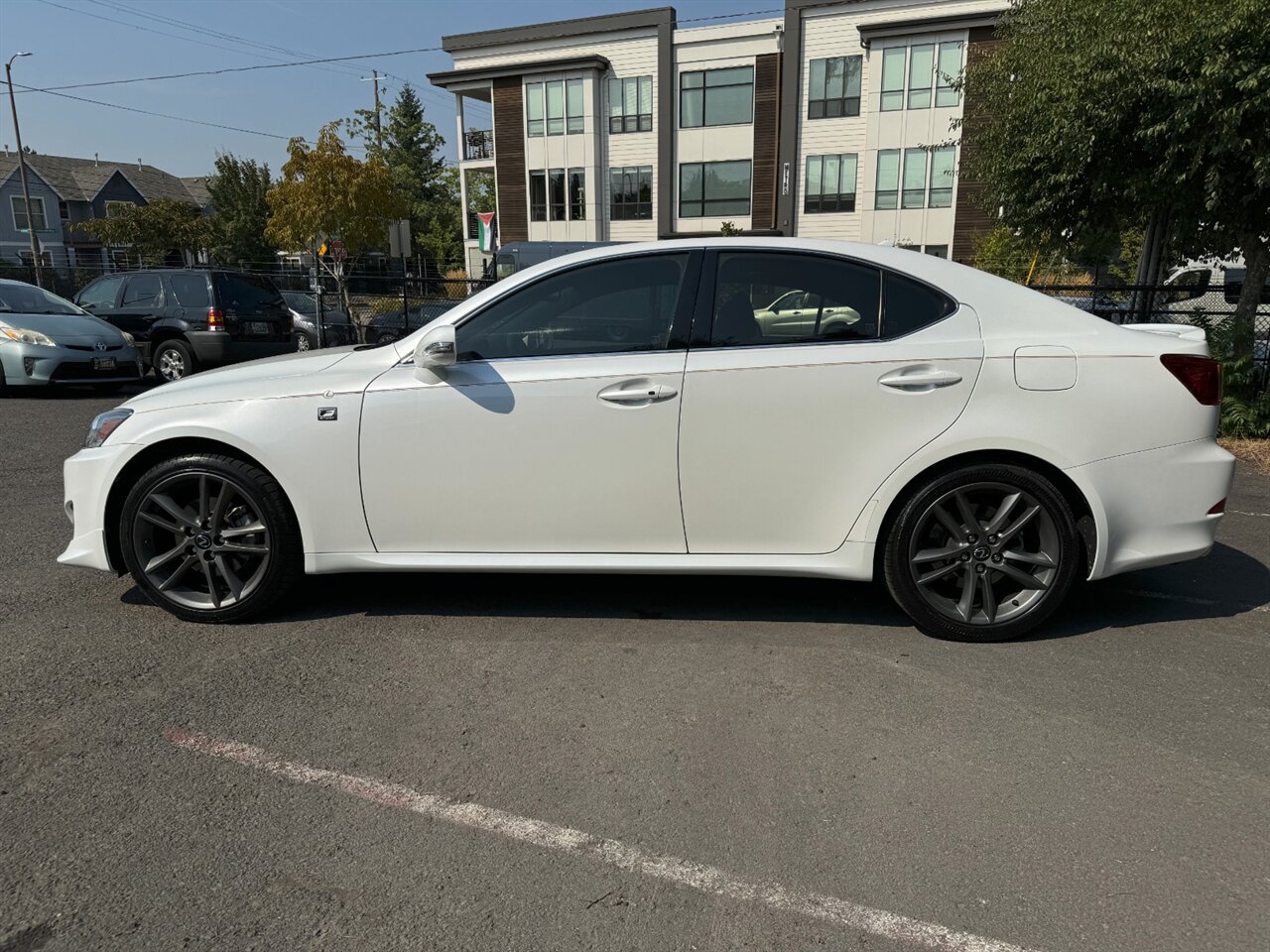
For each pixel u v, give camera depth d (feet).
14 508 18.65
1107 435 11.13
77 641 11.87
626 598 13.55
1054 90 25.94
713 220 108.78
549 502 11.66
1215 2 21.95
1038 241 32.12
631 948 6.48
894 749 9.19
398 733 9.53
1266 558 15.62
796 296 11.48
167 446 12.21
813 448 11.25
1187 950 6.42
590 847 7.65
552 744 9.32
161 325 39.58
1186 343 11.51
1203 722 9.70
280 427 11.70
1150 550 11.50
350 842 7.70
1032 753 9.09
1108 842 7.66
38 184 163.32
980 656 11.39
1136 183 25.18
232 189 152.46
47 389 38.50
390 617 12.78
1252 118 22.36
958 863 7.41
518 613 12.94
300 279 80.18
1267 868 7.32
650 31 106.63
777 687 10.57
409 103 194.59
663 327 11.55
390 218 81.76
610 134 111.65
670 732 9.55
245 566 12.47
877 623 12.53
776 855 7.53
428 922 6.74
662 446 11.35
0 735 9.39
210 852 7.55
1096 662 11.19
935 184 97.81
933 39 94.73
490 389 11.49
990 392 11.08
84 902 6.91
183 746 9.23
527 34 111.75
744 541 11.65
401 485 11.76
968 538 11.54
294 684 10.64
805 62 100.94
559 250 54.03
